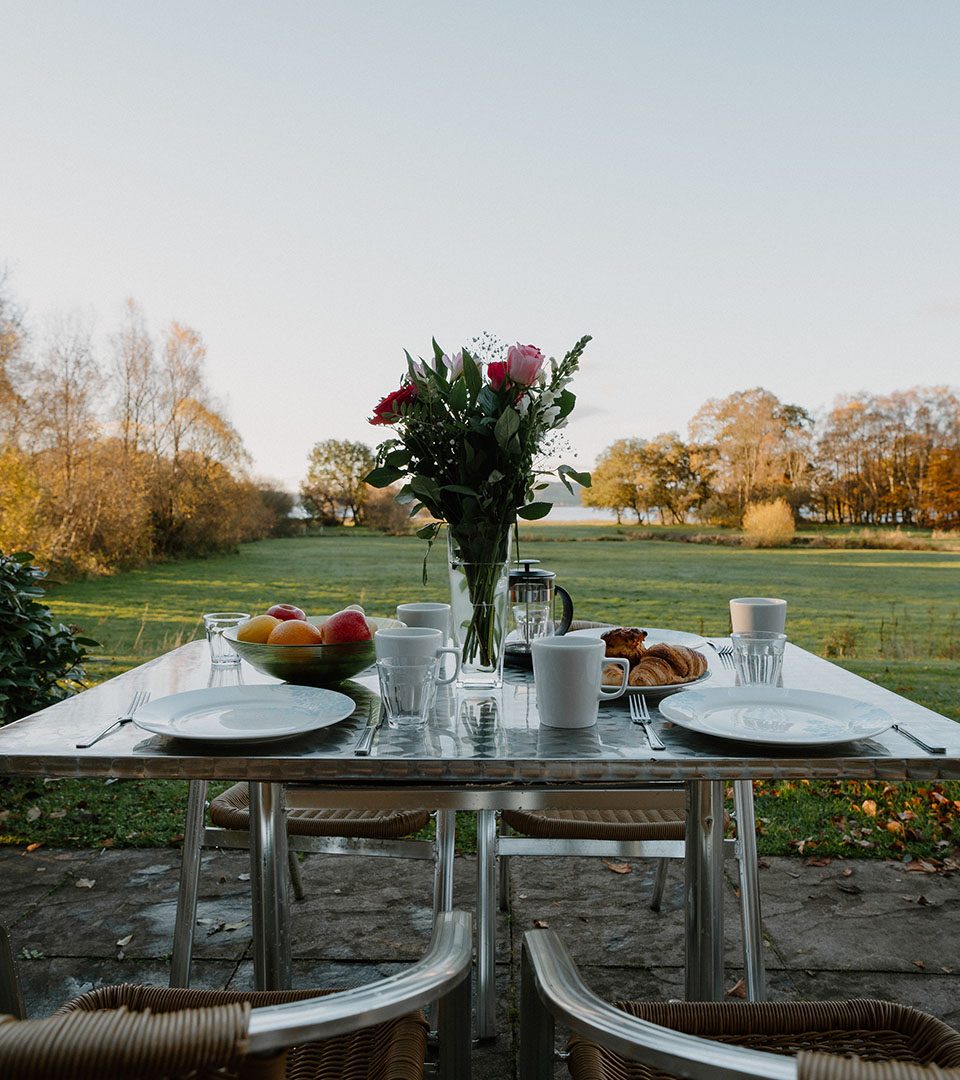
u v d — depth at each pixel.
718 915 1.49
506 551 1.70
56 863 2.84
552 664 1.36
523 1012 0.99
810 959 2.22
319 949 2.28
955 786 3.56
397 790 1.55
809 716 1.36
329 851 1.86
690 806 1.49
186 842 1.89
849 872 2.77
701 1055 0.66
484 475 1.67
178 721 1.34
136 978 2.14
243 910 2.49
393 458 1.71
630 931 2.37
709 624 7.64
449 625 1.99
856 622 6.94
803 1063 0.56
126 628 6.91
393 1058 0.99
